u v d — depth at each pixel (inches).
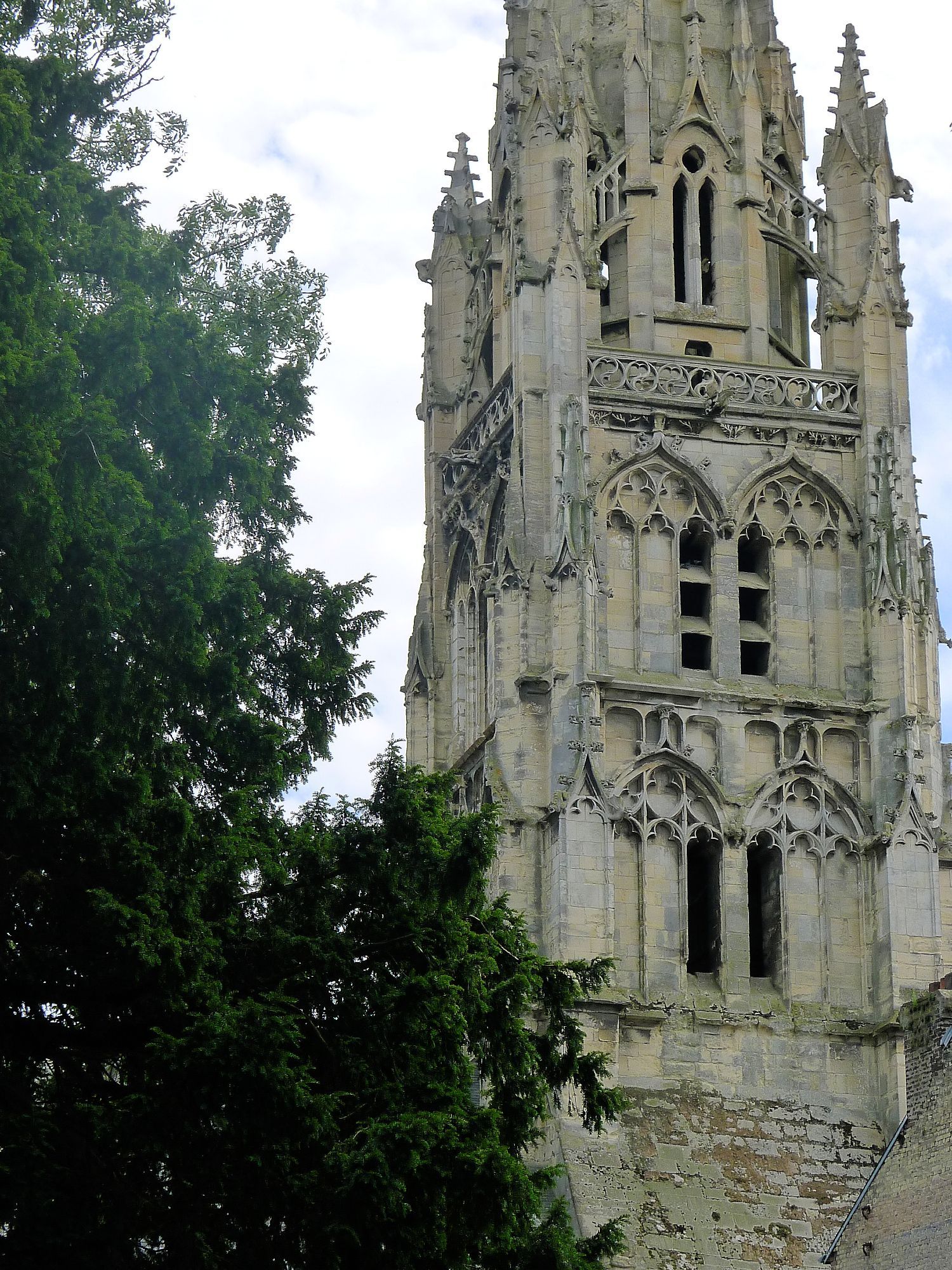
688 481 4928.6
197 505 3272.6
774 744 4825.3
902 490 4968.0
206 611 3186.5
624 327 5068.9
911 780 4790.8
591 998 4566.9
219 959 3038.9
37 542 2950.3
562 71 5108.3
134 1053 3063.5
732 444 4970.5
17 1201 2847.0
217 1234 2992.1
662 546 4894.2
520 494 4840.1
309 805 3312.0
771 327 5162.4
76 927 3014.3
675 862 4719.5
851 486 4992.6
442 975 3149.6
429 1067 3147.1
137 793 3034.0
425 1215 2977.4
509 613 4771.2
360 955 3213.6
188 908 3014.3
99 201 3412.9
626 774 4734.3
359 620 3405.5
